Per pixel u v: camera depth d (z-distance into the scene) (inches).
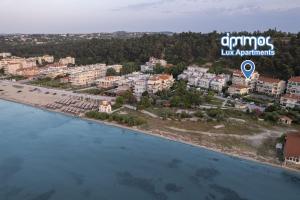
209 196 3464.6
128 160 4402.1
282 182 3777.1
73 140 5187.0
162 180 3823.8
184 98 6865.2
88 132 5575.8
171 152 4660.4
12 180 3799.2
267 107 6382.9
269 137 5113.2
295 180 3821.4
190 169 4111.7
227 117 6048.2
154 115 6299.2
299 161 4133.9
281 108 6505.9
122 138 5265.8
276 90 7711.6
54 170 4087.1
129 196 3459.6
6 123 6077.8
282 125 5689.0
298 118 5821.9
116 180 3821.4
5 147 4857.3
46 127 5856.3
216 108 6491.1
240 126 5615.2
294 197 3459.6
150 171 4067.4
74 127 5851.4
